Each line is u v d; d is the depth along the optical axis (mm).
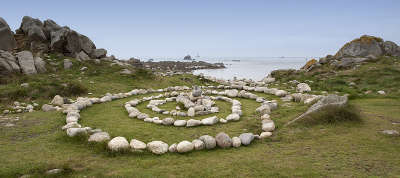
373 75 19422
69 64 20297
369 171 4098
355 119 6875
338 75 21609
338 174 4047
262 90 14578
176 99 12516
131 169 4562
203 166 4656
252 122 7684
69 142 6020
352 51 30484
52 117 8562
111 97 12539
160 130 7301
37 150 5492
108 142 5641
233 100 11508
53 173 4289
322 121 6848
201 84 21781
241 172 4320
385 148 5012
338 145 5328
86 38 25297
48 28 24016
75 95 13547
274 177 4078
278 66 84375
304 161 4629
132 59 34062
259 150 5430
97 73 19594
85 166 4707
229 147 5703
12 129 7164
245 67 78688
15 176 4270
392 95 11617
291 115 8055
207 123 7828
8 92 11938
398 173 3986
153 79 20250
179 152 5441
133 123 8086
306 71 26641
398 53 29984
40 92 12953
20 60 17438
